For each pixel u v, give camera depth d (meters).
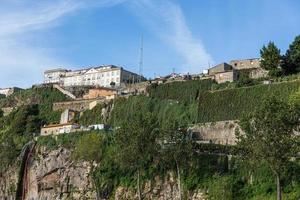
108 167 144.75
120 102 187.25
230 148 125.88
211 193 119.94
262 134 101.25
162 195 130.38
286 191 109.94
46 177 161.75
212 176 123.38
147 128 128.62
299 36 165.38
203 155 127.75
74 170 154.00
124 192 137.88
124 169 141.00
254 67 184.88
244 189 116.38
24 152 173.88
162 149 128.38
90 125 180.50
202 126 147.50
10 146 180.50
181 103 170.62
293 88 138.00
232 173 120.88
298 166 111.19
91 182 147.38
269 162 99.69
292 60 160.38
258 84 149.75
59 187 155.75
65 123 189.25
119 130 134.25
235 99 148.00
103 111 189.75
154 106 176.25
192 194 123.94
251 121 107.88
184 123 146.62
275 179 112.50
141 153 128.38
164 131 128.25
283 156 99.06
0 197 175.12
